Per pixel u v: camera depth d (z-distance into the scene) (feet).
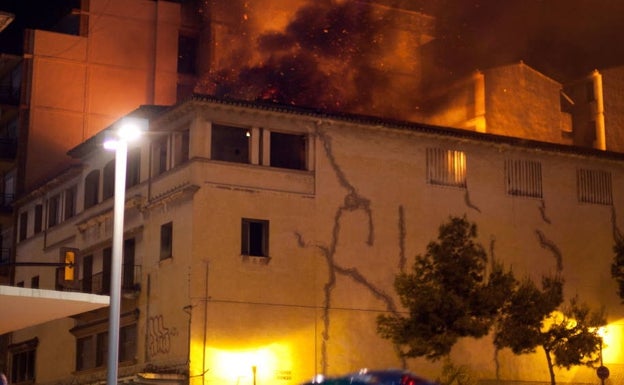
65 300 78.33
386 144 148.46
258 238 137.39
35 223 190.80
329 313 138.72
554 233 159.43
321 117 142.92
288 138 143.13
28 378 179.22
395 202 147.02
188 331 130.21
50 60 202.90
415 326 128.88
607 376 140.67
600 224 164.66
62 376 166.30
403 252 145.79
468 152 155.02
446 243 132.46
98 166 166.81
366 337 140.67
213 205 134.72
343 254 141.59
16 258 196.85
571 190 163.12
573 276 159.43
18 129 205.16
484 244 152.35
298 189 140.67
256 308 134.21
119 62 209.15
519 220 156.66
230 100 136.67
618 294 158.20
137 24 212.84
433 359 133.69
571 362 138.72
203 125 136.26
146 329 141.59
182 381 129.49
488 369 148.15
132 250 150.30
